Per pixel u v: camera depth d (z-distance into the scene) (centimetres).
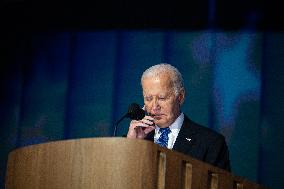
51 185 668
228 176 678
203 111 1514
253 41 1508
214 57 1530
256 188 698
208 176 670
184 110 1529
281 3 1510
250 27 1519
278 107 1460
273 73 1480
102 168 636
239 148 1466
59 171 664
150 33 1608
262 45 1499
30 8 1706
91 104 1620
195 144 908
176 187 634
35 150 699
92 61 1644
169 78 937
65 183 655
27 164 707
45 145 688
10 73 1695
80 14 1675
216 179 672
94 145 645
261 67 1489
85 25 1667
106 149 639
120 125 1577
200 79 1532
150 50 1598
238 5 1538
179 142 916
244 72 1499
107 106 1608
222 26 1541
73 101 1638
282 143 1443
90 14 1667
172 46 1577
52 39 1686
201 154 895
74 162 654
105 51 1638
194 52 1552
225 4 1551
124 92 1600
